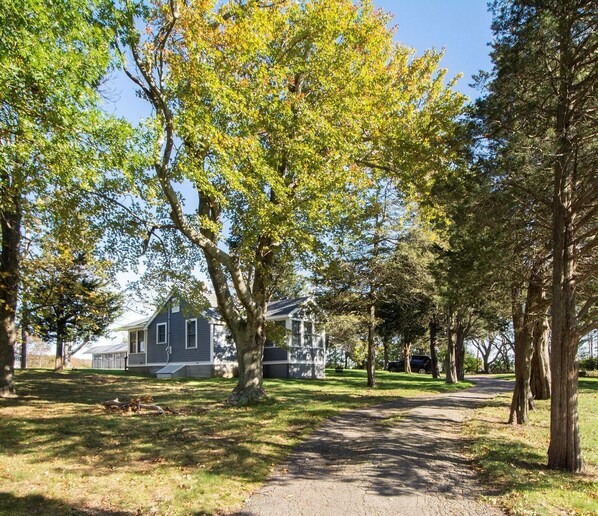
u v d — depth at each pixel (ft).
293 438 37.27
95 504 21.88
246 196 42.34
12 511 20.75
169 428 38.60
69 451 30.53
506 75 32.78
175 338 110.93
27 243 59.77
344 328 85.97
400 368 165.37
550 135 31.42
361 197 52.21
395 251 81.82
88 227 52.34
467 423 46.19
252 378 55.16
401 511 21.56
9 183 36.09
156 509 21.35
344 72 48.34
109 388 69.97
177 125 38.19
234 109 40.29
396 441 36.27
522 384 47.11
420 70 55.42
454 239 41.11
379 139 51.57
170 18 40.86
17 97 25.35
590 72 31.30
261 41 42.42
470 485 25.81
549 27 29.37
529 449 34.83
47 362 206.18
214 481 25.29
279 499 23.09
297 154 44.86
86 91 26.00
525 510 21.15
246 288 53.06
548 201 33.60
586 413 53.62
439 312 101.81
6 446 31.42
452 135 43.34
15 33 23.27
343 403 58.29
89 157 27.78
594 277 40.55
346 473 27.71
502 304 51.93
